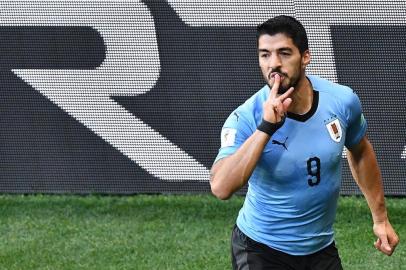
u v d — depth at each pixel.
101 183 31.33
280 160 16.81
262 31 16.06
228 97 30.47
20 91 31.00
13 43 30.81
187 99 30.67
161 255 26.98
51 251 27.39
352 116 17.48
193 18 30.19
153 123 30.91
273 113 15.78
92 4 30.39
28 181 31.48
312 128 16.86
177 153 30.98
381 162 30.31
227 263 26.30
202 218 29.66
